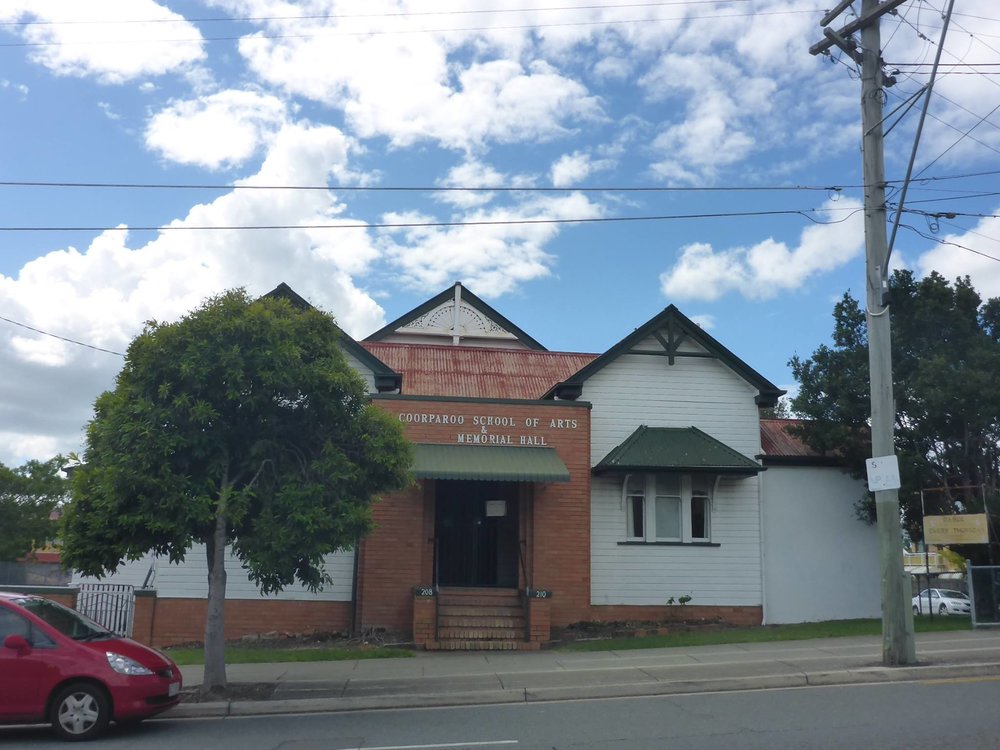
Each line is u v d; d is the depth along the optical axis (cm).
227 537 1354
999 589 1903
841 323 2234
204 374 1261
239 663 1636
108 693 1049
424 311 2809
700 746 916
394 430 1385
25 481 3416
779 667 1416
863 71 1533
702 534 2128
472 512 2108
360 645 1836
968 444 2044
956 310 2062
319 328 1388
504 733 1021
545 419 2042
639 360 2175
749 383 2189
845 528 2169
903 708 1091
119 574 2022
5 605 1095
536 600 1831
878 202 1503
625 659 1584
